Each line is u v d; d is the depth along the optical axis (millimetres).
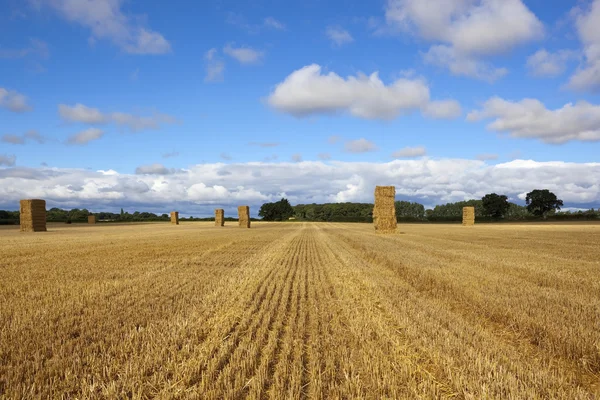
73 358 6113
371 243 26734
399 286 11977
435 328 7492
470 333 7250
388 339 6957
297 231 50438
